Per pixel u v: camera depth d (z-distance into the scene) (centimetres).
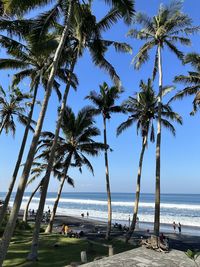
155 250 1477
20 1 1435
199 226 5544
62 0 1592
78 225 4909
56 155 3253
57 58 1460
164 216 7431
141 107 3250
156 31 2595
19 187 1291
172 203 12912
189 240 3800
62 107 1942
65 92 1981
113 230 4381
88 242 2309
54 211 3188
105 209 9825
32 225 3684
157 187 2356
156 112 3225
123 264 1248
